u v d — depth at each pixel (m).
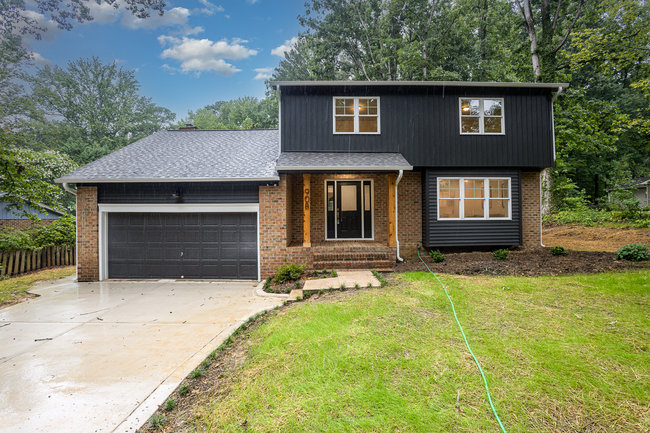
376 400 2.77
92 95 33.94
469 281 6.59
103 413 2.83
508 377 3.04
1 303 6.61
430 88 9.80
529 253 9.15
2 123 11.70
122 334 4.80
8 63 12.12
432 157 9.74
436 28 18.55
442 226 9.84
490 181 10.05
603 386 2.86
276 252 8.70
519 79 17.52
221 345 4.20
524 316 4.56
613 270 6.90
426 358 3.44
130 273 9.00
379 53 19.44
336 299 5.82
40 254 11.20
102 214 8.88
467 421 2.47
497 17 17.55
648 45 12.90
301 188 10.46
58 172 15.89
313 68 20.67
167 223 8.98
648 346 3.54
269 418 2.61
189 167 9.16
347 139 9.77
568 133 15.41
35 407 2.94
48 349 4.27
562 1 16.97
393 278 7.25
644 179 22.50
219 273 8.93
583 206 17.95
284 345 3.94
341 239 10.69
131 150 10.64
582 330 4.02
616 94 23.03
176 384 3.30
